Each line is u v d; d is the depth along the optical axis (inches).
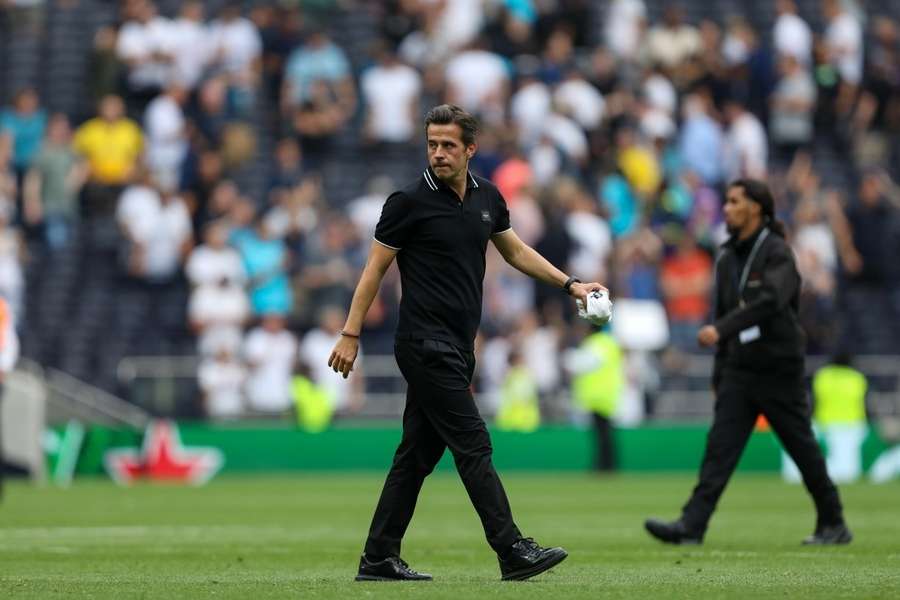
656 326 3833.7
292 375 3777.1
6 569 1435.8
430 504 2640.3
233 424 3745.1
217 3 4773.6
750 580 1268.5
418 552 1644.9
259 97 4510.3
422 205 1203.2
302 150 4416.8
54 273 4163.4
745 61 4643.2
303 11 4667.8
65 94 4672.7
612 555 1576.0
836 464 3722.9
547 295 3964.1
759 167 4392.2
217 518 2289.6
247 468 3737.7
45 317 4099.4
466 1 4584.2
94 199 4281.5
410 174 4389.8
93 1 4864.7
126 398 3769.7
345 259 3998.5
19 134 4242.1
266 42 4522.6
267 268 3873.0
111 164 4269.2
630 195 4190.5
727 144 4389.8
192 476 3705.7
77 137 4311.0
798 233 4119.1
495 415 3897.6
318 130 4402.1
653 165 4244.6
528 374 3814.0
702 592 1159.6
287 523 2177.7
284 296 3892.7
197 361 3855.8
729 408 1685.5
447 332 1204.5
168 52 4414.4
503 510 1202.6
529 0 4608.8
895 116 4751.5
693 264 4077.3
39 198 4192.9
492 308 3959.2
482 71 4284.0
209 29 4653.1
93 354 4028.1
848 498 2807.6
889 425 3786.9
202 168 4249.5
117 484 3449.8
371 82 4402.1
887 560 1493.6
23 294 4111.7
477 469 1200.2
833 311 4210.1
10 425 3476.9
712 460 1690.5
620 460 3814.0
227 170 4335.6
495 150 4126.5
